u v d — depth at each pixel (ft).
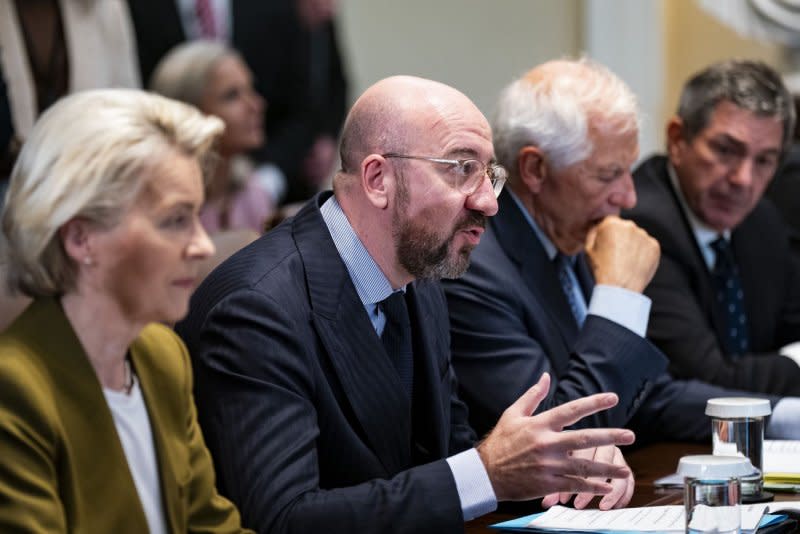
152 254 11.75
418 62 45.73
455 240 15.26
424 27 45.52
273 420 13.89
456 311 18.49
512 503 15.84
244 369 14.12
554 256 20.06
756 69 23.47
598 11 41.19
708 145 23.38
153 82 33.47
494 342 18.37
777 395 22.21
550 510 14.98
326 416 14.66
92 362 12.05
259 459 13.71
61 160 11.50
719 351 22.85
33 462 11.34
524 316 18.93
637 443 20.24
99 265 11.72
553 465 13.47
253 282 14.66
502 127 19.71
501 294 18.60
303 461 13.78
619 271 18.40
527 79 19.86
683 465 12.48
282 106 39.68
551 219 19.72
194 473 12.97
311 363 14.55
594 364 17.67
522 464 13.53
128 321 11.98
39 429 11.43
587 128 19.16
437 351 16.42
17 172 11.66
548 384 14.20
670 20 40.34
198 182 12.07
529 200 19.70
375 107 15.31
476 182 15.21
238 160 33.83
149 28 36.70
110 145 11.53
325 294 14.94
